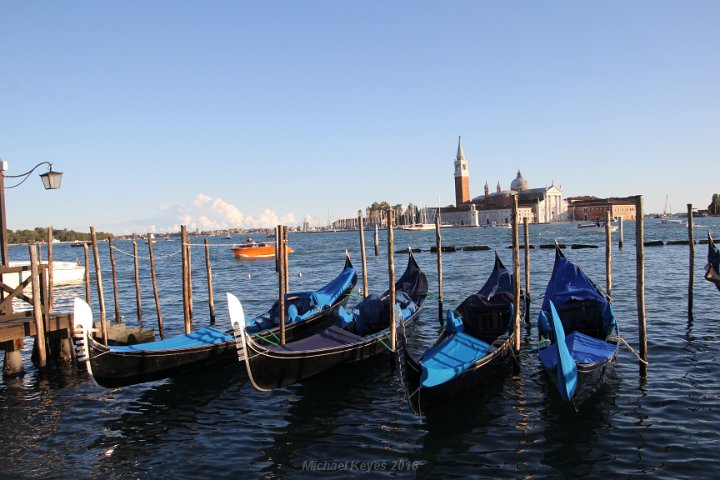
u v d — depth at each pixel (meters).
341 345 13.30
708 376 12.38
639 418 10.18
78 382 13.92
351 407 11.57
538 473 8.46
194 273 48.62
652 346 15.05
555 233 105.12
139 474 9.00
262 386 11.84
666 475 8.17
